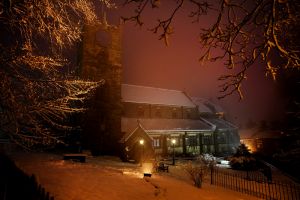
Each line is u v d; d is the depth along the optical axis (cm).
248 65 452
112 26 4362
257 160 3114
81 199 962
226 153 5253
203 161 3394
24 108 662
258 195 1551
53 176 1381
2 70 643
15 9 615
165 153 4406
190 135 4847
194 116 5459
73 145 3534
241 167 3044
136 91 5112
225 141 5353
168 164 3322
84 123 3653
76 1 681
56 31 681
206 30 438
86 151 3394
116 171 1883
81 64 4094
